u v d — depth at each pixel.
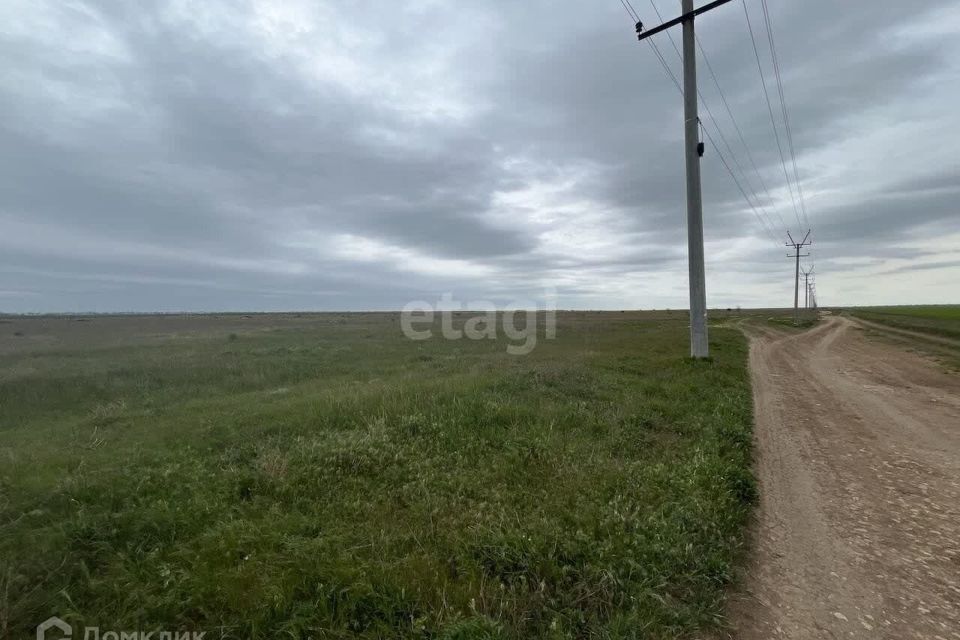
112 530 3.69
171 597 2.90
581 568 3.41
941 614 3.15
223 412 8.38
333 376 13.23
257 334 30.12
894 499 5.15
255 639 2.69
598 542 3.72
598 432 7.01
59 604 2.85
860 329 41.22
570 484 4.89
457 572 3.41
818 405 10.45
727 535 4.09
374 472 5.21
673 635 2.90
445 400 8.33
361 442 5.79
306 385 11.48
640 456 6.05
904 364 18.06
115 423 8.11
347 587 3.03
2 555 3.29
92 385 11.52
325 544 3.56
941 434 7.99
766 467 6.23
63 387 11.16
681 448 6.46
